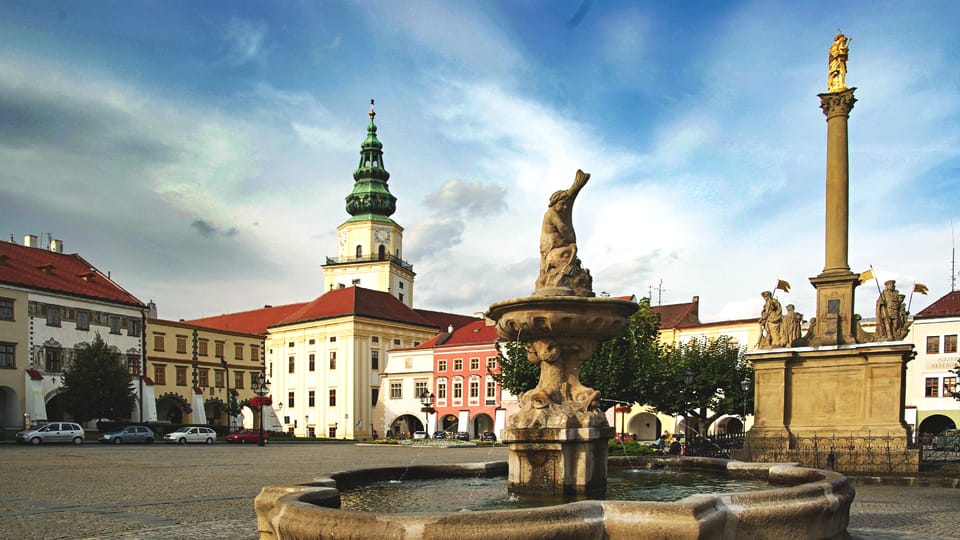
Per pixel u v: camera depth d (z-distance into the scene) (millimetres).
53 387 57062
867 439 22266
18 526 12906
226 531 12406
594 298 11070
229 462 31562
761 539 7438
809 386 24031
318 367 82062
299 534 6910
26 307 55719
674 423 62031
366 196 99500
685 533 6613
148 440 49844
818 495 8227
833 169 25234
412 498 10367
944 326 53531
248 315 102625
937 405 53062
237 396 82125
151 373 72688
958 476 20344
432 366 76000
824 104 25719
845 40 25719
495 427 68375
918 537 11164
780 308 25344
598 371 38281
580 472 10758
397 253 99938
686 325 67750
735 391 44719
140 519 13781
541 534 6391
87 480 21672
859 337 23859
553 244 11797
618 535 6766
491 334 73938
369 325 81062
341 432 78875
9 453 34781
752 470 12516
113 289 65500
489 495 10742
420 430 78312
